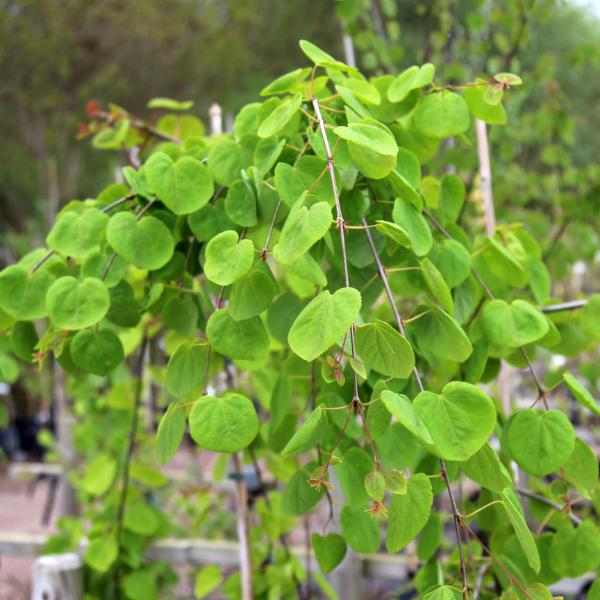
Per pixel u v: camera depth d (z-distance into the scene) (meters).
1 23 4.23
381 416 0.83
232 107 5.56
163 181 0.97
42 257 1.02
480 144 1.29
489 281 1.07
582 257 1.93
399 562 1.47
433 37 1.78
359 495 0.93
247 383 1.49
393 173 0.91
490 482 0.84
